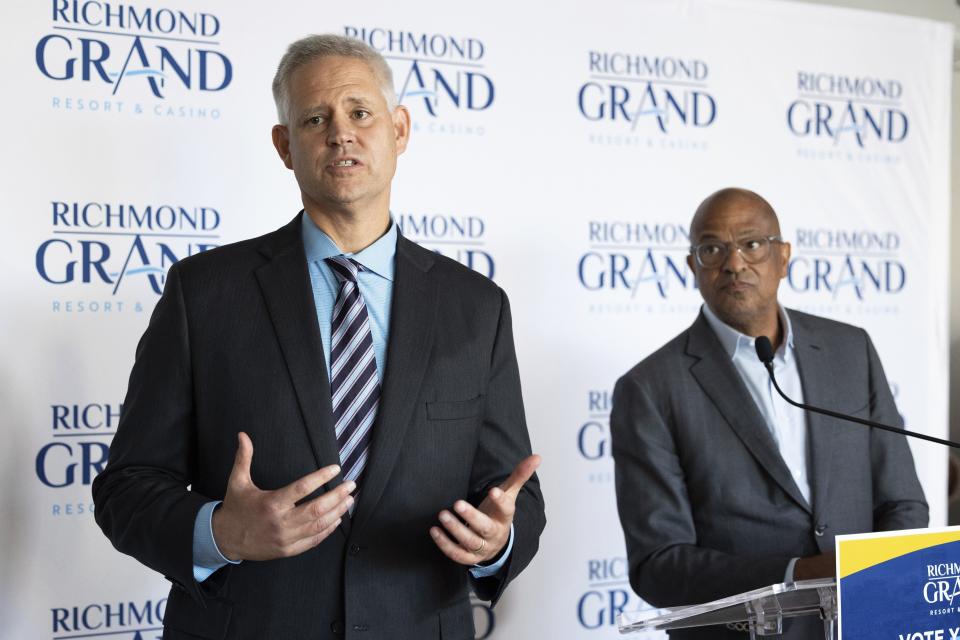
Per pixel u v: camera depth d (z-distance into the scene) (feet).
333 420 5.35
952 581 4.47
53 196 8.11
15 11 8.02
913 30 11.28
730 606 4.67
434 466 5.43
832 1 12.33
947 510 11.33
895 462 7.46
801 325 7.68
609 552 9.93
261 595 5.18
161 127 8.45
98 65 8.26
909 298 11.18
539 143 9.75
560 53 9.84
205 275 5.60
